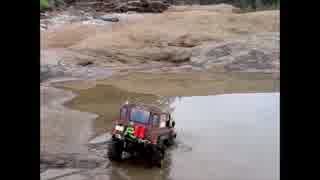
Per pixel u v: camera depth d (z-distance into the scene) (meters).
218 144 15.51
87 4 60.97
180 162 13.09
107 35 44.12
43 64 32.88
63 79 31.95
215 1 77.19
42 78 31.02
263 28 47.75
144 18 52.56
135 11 62.66
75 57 36.16
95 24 49.88
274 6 72.50
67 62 34.72
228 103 24.34
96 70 35.19
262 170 12.59
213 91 28.62
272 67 39.31
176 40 44.25
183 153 14.16
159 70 38.41
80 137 15.13
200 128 18.06
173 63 40.94
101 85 29.88
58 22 50.72
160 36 44.38
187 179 11.52
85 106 21.77
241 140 16.19
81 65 35.56
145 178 11.38
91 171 11.52
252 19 49.00
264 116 20.91
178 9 65.62
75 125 17.00
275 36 43.19
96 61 37.34
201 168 12.62
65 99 23.58
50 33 46.16
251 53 40.47
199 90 28.94
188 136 16.58
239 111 22.06
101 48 40.06
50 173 11.13
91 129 16.47
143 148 12.29
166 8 65.25
